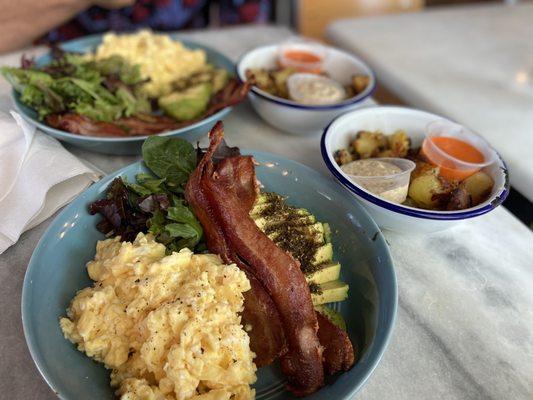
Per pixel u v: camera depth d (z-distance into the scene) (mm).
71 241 226
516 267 259
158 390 180
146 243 219
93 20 500
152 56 383
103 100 322
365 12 653
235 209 219
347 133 300
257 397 192
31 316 184
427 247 268
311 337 191
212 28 543
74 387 175
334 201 253
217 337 185
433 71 488
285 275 203
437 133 298
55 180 246
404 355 209
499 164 264
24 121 275
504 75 489
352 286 231
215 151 255
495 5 662
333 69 396
